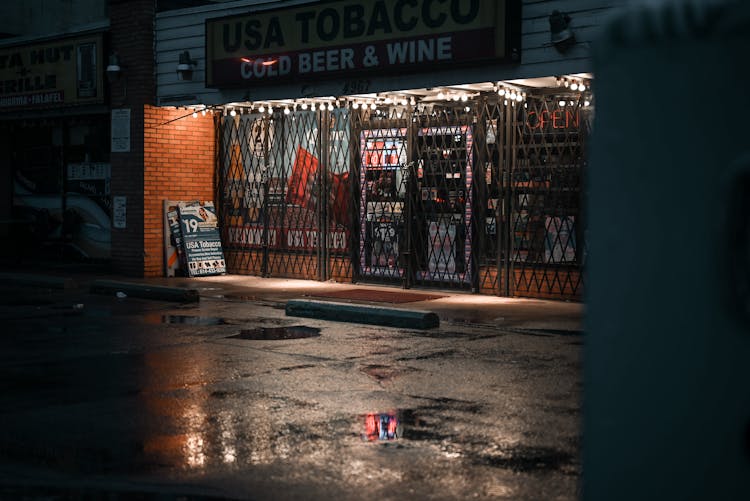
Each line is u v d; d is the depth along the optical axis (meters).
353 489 4.57
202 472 4.87
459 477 4.78
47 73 17.22
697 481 1.46
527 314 11.41
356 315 10.68
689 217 1.44
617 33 1.52
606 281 1.57
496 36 11.77
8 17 20.44
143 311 11.67
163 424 5.91
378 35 12.85
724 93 1.39
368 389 7.01
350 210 15.05
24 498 4.42
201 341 9.27
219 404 6.49
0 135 19.44
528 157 12.99
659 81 1.46
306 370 7.76
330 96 13.84
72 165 18.45
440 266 14.06
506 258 13.27
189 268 16.17
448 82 12.58
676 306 1.46
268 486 4.62
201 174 16.88
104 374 7.55
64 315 11.22
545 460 5.11
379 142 14.61
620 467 1.57
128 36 16.12
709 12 1.40
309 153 15.63
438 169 13.95
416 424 5.93
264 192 16.33
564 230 12.74
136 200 16.09
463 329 10.21
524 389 7.04
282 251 16.16
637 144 1.50
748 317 1.38
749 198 1.37
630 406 1.54
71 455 5.19
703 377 1.44
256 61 14.31
